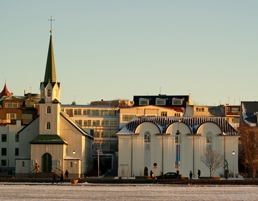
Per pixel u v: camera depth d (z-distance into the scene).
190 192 184.88
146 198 168.38
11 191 183.50
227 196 174.38
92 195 174.38
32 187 197.25
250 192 186.00
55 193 178.75
